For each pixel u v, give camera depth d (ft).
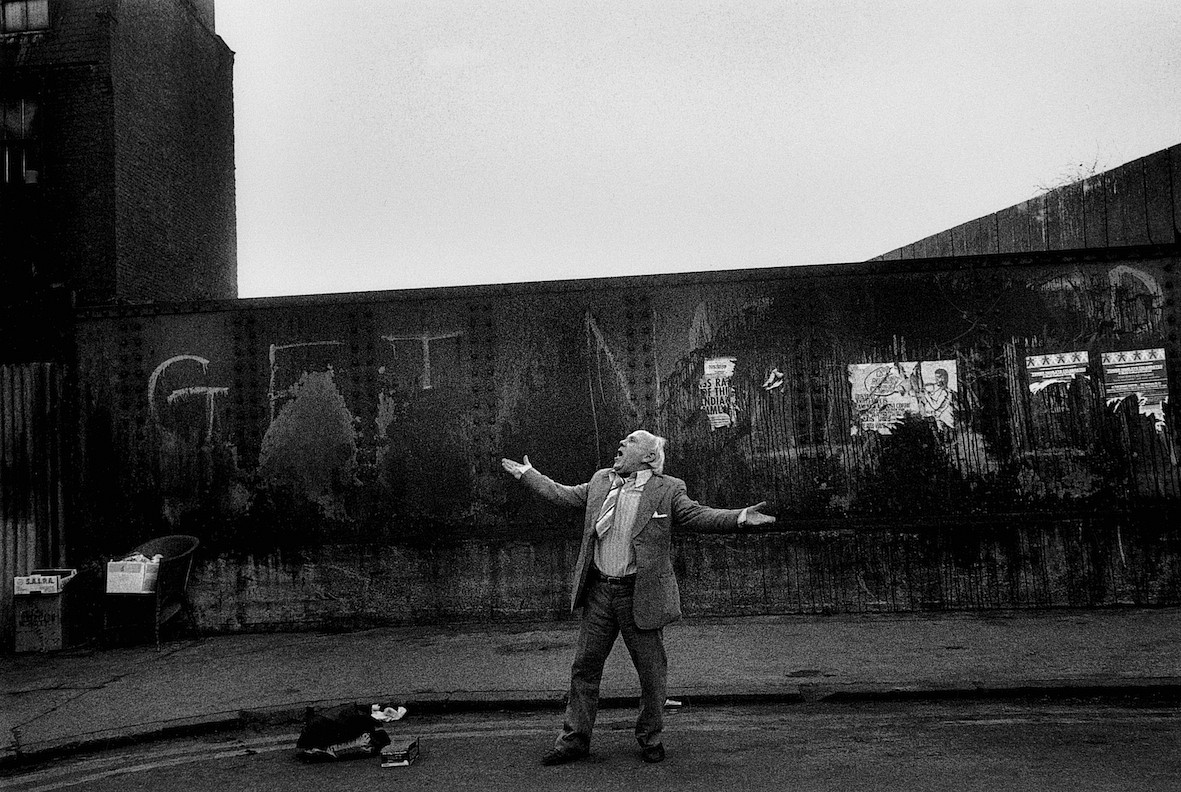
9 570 30.63
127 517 30.55
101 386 30.86
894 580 28.84
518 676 22.75
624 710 20.54
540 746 18.20
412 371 30.30
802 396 29.43
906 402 29.19
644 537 16.83
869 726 18.63
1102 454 28.68
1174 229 30.27
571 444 29.86
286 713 20.75
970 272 29.25
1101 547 28.45
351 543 30.04
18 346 31.48
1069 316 28.96
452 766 17.17
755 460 29.40
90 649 28.81
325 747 18.04
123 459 30.68
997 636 25.03
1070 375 28.86
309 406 30.45
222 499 30.40
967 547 28.76
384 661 24.93
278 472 30.35
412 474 30.09
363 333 30.50
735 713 20.01
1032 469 28.78
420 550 29.89
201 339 30.78
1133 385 28.71
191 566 30.22
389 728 20.01
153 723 20.27
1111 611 27.78
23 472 30.89
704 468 29.50
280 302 30.63
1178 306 28.63
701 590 29.19
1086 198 34.40
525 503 29.76
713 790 15.16
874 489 29.09
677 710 20.42
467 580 29.73
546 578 29.55
